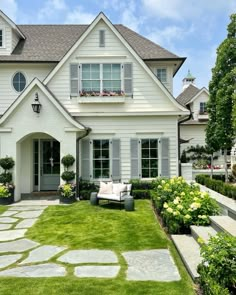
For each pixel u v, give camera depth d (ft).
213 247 13.64
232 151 66.64
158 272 17.10
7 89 49.60
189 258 18.01
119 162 46.55
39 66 50.06
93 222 29.60
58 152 50.37
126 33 57.98
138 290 14.74
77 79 46.80
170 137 46.75
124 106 47.14
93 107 47.34
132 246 21.98
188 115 46.24
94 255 20.22
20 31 53.21
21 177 48.47
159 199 30.66
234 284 12.98
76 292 14.62
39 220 31.14
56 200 43.27
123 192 36.78
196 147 84.38
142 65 46.57
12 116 42.14
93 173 46.57
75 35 58.08
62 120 42.45
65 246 22.43
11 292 14.74
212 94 58.59
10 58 49.29
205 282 13.39
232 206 24.34
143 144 46.91
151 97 46.85
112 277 16.46
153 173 46.68
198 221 23.62
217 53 55.16
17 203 41.11
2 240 24.29
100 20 46.85
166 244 22.29
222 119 51.65
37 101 41.39
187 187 32.12
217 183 39.06
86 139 46.60
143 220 30.14
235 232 18.58
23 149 48.57
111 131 46.70
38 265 18.60
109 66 47.06
